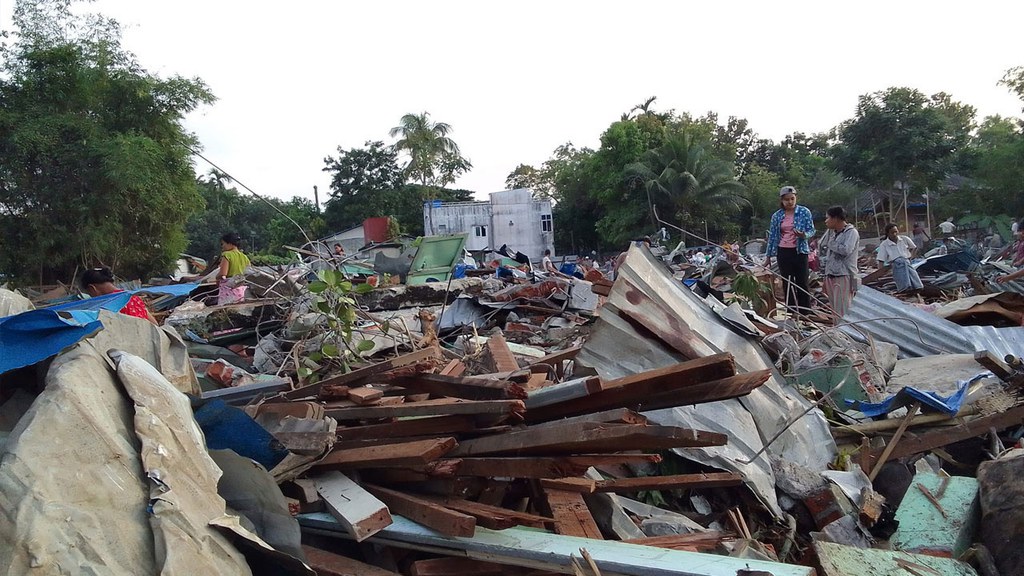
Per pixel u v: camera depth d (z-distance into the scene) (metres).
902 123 35.41
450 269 13.27
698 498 3.92
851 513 3.71
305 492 2.97
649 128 41.22
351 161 45.91
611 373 4.43
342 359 5.41
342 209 46.31
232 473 2.65
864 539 3.55
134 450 2.31
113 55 18.59
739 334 4.89
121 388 2.48
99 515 2.08
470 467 2.93
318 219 42.47
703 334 4.71
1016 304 7.35
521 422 3.27
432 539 2.72
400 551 2.93
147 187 17.94
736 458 3.93
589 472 3.67
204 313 7.35
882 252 12.22
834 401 5.25
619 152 39.81
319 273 5.54
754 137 59.44
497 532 2.75
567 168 47.22
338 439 3.38
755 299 7.94
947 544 3.31
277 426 3.23
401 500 2.92
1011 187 33.41
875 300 7.20
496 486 3.15
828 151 40.97
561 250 47.69
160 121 19.17
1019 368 4.99
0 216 17.02
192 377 3.28
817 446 4.53
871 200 40.38
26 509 1.98
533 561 2.55
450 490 2.93
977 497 3.59
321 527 2.91
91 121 17.89
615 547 2.59
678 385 3.07
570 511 3.08
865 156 36.34
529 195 40.84
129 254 19.06
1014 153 33.19
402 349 6.43
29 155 16.77
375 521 2.72
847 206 40.84
